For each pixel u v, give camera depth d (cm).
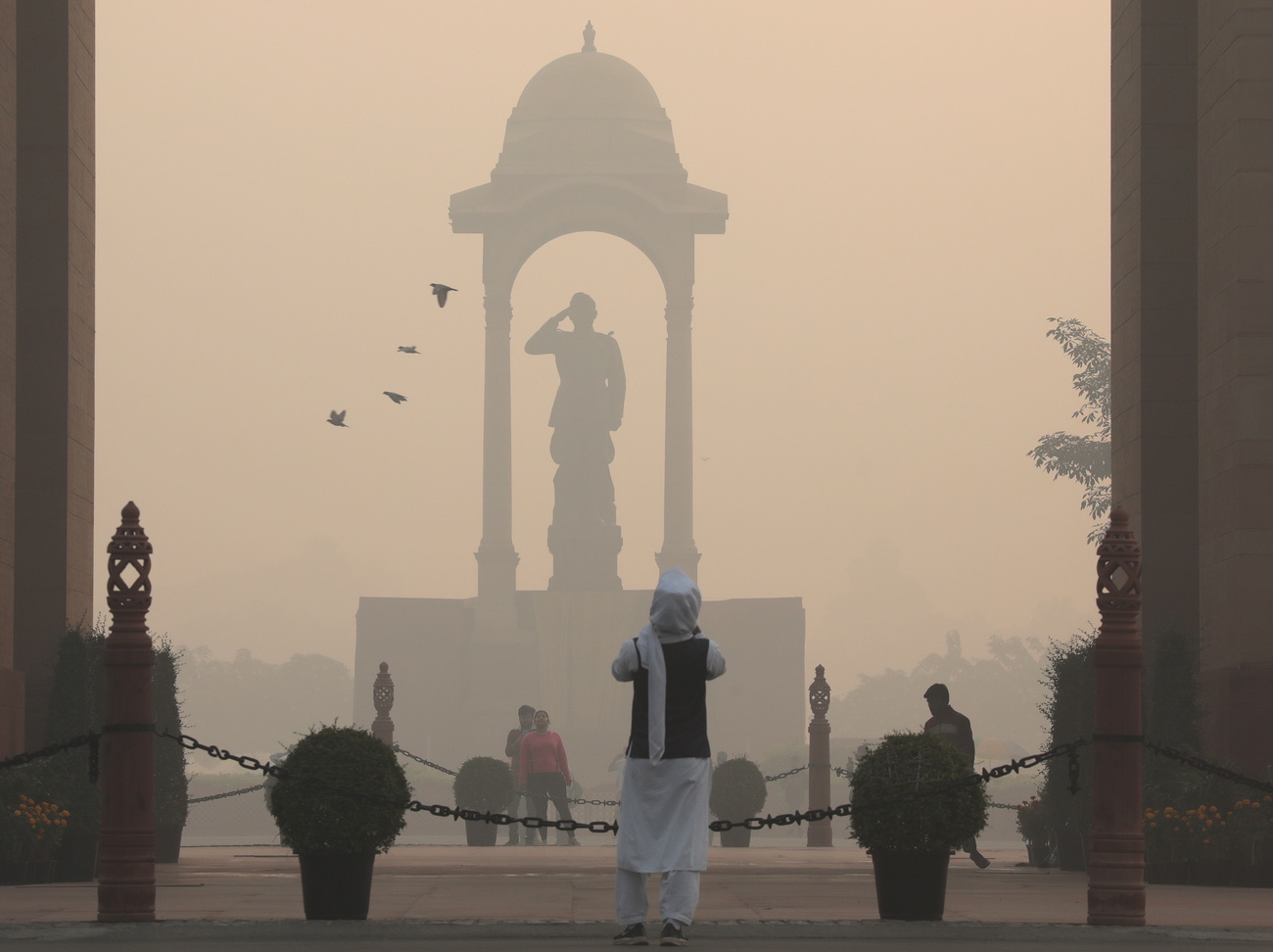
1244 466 2841
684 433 9375
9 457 2841
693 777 1495
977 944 1523
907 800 1666
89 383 3347
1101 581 1691
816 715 4394
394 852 3559
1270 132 2884
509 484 9262
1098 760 1677
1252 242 2873
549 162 9469
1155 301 3238
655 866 1482
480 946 1495
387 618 9238
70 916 1752
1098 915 1656
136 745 1675
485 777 4238
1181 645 2797
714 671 1516
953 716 3062
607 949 1471
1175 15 3281
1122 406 3347
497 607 9131
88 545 3319
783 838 6456
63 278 3192
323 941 1546
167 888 2230
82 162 3325
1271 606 2814
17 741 2822
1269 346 2858
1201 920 1752
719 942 1541
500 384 9331
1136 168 3291
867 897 2109
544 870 2741
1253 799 2464
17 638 3120
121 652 1680
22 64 3216
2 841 2441
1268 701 2762
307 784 1686
